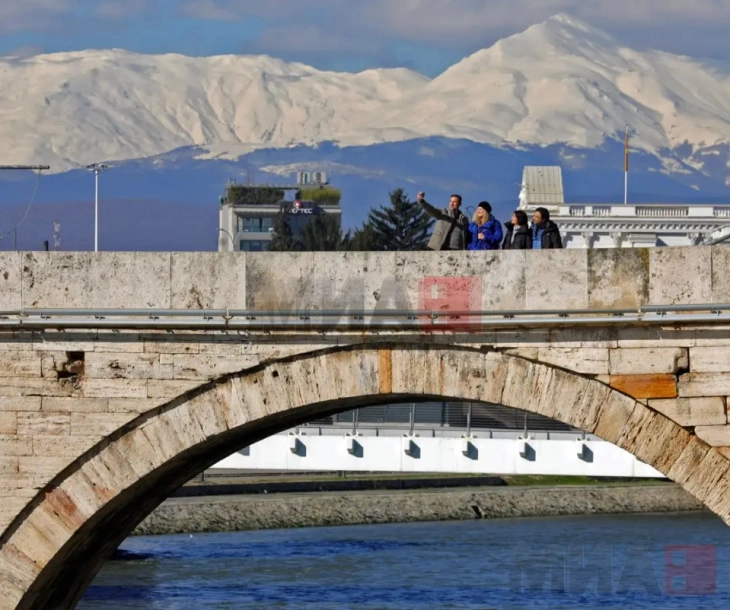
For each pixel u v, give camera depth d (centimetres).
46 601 7806
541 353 6819
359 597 15288
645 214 17600
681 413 6681
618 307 6738
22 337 7325
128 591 15562
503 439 16362
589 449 16150
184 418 7194
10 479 7319
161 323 7150
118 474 7250
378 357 6994
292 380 7081
